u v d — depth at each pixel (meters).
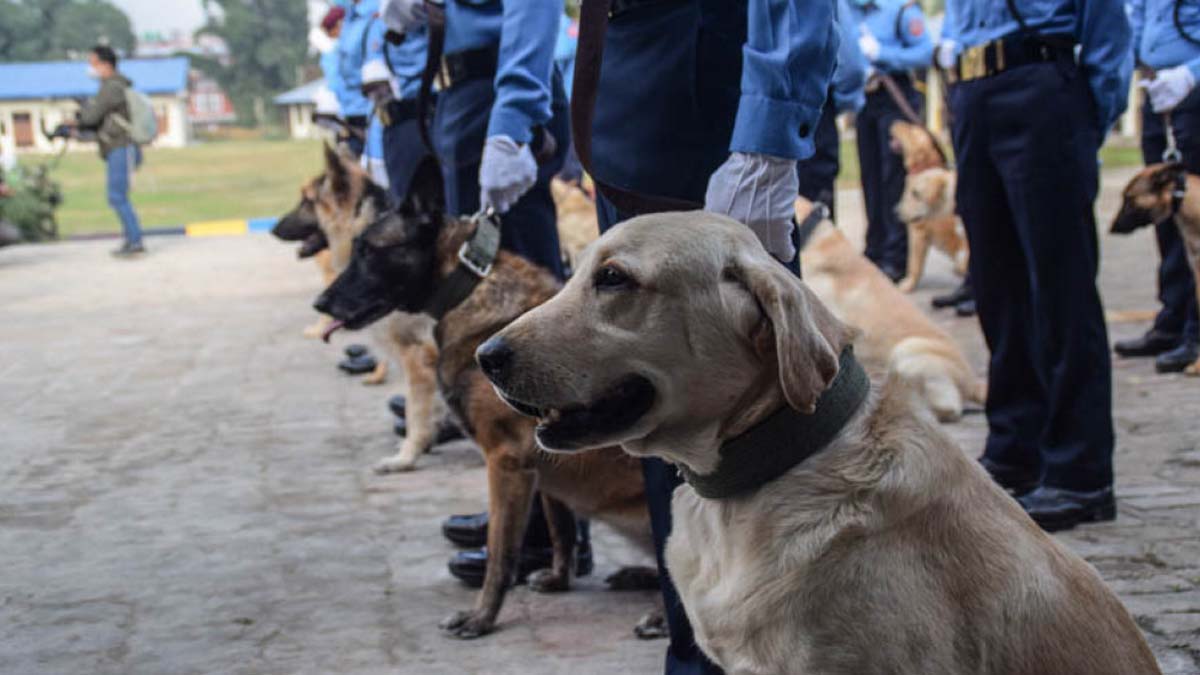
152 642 3.46
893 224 10.65
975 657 1.99
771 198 2.56
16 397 7.05
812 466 2.07
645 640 3.44
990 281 4.30
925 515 2.02
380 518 4.65
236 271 13.23
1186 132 6.34
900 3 10.15
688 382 2.08
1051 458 4.09
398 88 5.40
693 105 2.76
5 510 4.81
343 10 8.70
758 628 2.05
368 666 3.28
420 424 5.37
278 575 4.02
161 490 5.07
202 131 99.25
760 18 2.53
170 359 8.14
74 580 3.98
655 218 2.14
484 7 4.12
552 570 3.93
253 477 5.26
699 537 2.22
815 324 1.96
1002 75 3.99
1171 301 6.75
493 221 3.76
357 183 6.59
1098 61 3.89
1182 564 3.67
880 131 10.49
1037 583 2.03
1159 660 3.02
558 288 3.71
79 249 16.36
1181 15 6.14
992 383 4.37
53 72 72.31
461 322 3.65
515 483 3.54
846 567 1.99
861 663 1.98
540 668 3.24
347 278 3.93
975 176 4.22
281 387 7.18
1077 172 3.92
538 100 3.74
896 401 2.14
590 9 2.56
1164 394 5.94
